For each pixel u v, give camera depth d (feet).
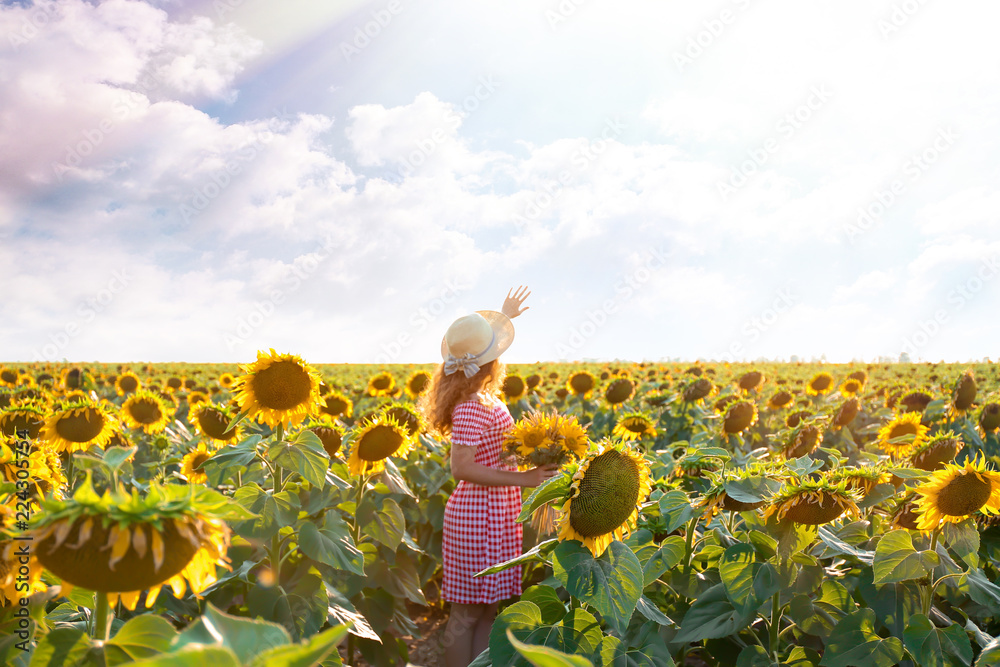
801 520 8.37
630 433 19.94
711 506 9.28
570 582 7.81
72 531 3.86
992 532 10.81
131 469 14.30
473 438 12.19
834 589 9.67
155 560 3.76
